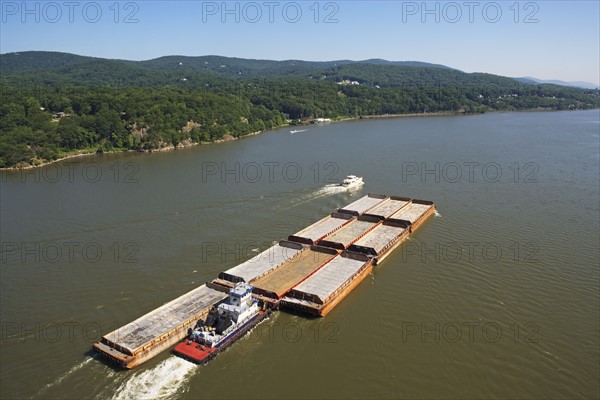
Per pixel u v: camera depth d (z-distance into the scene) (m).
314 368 63.22
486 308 77.88
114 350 63.50
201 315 72.31
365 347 67.69
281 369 62.94
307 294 77.19
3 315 74.75
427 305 79.06
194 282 85.75
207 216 122.88
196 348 65.56
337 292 79.06
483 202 135.62
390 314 76.31
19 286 84.06
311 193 145.62
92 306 77.44
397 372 62.50
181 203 133.88
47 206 131.75
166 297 80.38
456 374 62.12
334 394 58.47
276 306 77.00
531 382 60.69
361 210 124.31
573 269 90.88
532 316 75.38
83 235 108.88
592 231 110.31
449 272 90.81
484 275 89.12
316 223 114.12
